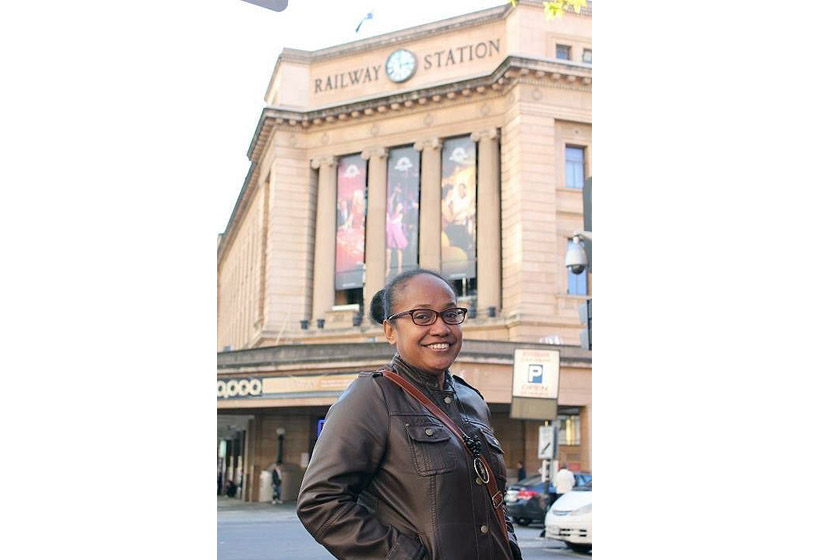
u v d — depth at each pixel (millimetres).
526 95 24625
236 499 25219
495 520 1846
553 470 13648
